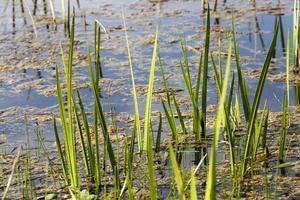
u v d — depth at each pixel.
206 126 3.98
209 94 4.59
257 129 3.26
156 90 4.72
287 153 3.49
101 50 5.86
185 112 4.23
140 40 6.12
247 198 3.00
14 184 3.27
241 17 6.85
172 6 7.55
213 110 4.25
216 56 5.48
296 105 4.30
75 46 6.02
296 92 4.56
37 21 7.05
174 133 3.67
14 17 7.21
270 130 3.85
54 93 4.75
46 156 3.60
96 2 7.89
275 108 4.23
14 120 4.21
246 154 3.17
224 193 2.97
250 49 5.67
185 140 3.75
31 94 4.74
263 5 7.36
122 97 4.60
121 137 3.84
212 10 7.28
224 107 3.15
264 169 3.31
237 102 3.80
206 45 3.54
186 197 3.03
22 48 6.01
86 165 3.29
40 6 7.82
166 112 3.65
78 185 3.05
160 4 7.68
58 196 3.09
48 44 6.12
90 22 6.91
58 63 5.52
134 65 5.36
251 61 5.32
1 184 3.27
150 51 5.75
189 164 3.41
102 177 3.30
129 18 7.00
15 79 5.12
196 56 5.52
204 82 3.65
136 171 3.35
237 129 3.84
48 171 3.40
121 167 3.40
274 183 3.14
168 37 6.17
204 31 6.33
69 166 3.05
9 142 3.85
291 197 2.98
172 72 5.13
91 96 4.64
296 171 3.27
